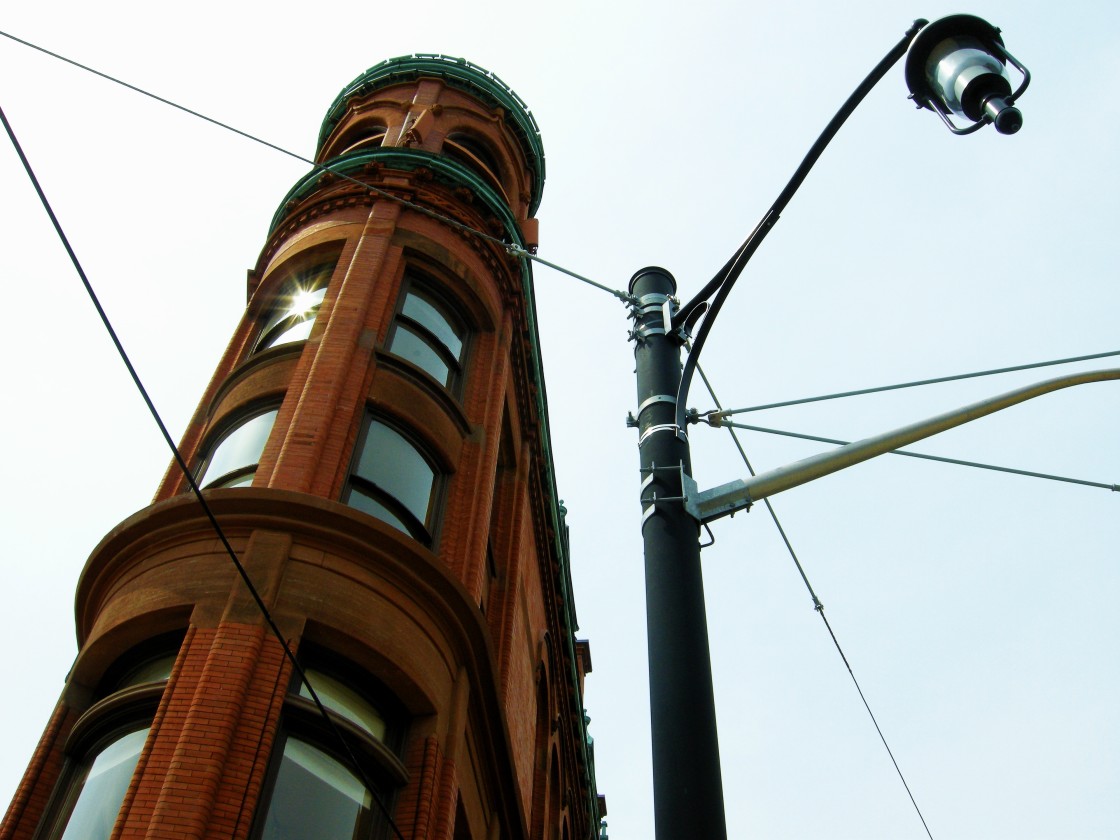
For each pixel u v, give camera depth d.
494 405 20.41
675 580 7.14
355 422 16.50
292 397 16.72
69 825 11.55
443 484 17.80
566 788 27.83
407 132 26.11
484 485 18.55
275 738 11.73
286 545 13.44
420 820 12.46
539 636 25.52
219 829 10.40
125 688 12.48
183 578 13.05
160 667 12.75
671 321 9.12
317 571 13.41
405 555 14.21
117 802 11.28
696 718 6.41
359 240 21.05
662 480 7.79
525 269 24.83
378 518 15.02
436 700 13.74
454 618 14.58
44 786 12.02
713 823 6.00
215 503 13.73
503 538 22.52
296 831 11.31
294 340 19.53
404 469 17.02
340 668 13.24
